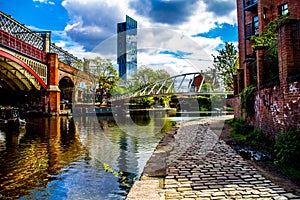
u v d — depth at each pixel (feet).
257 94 29.63
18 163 23.77
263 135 26.73
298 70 20.10
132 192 12.53
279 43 21.62
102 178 17.62
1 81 104.78
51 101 107.04
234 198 11.67
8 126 58.85
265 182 13.73
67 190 16.17
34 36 110.42
